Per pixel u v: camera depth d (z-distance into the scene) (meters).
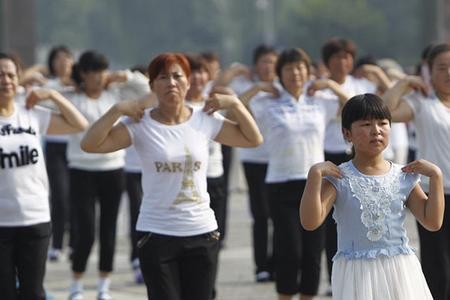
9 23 45.28
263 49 26.47
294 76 19.75
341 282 13.69
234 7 166.12
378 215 13.59
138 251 15.30
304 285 19.45
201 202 15.20
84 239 22.38
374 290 13.49
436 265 17.50
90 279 25.20
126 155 24.02
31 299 16.44
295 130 19.48
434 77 17.83
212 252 15.25
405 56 129.75
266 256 24.17
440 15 46.38
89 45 165.75
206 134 15.45
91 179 22.48
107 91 23.36
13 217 16.30
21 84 24.84
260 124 19.80
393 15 131.12
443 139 17.56
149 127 15.23
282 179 19.44
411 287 13.55
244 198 41.22
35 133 16.77
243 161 24.50
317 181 13.48
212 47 162.75
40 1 164.12
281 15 162.50
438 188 13.54
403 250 13.65
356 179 13.66
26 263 16.39
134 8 161.62
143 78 24.14
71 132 17.34
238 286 23.69
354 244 13.66
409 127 30.56
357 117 13.59
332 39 22.98
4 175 16.33
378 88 23.86
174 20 161.38
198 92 21.62
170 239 15.02
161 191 15.09
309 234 19.30
